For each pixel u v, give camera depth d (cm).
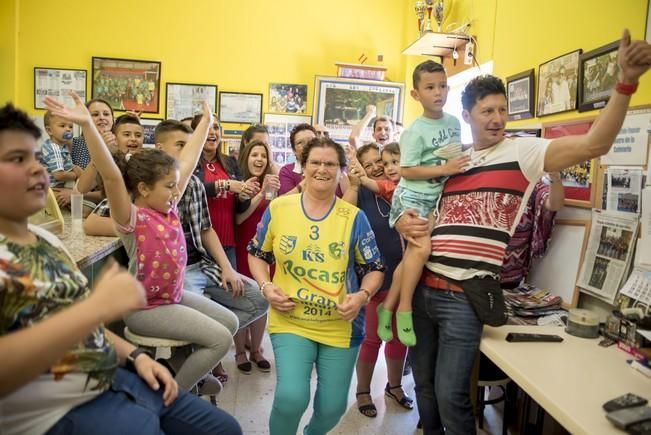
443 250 164
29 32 479
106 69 489
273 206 173
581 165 217
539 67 261
